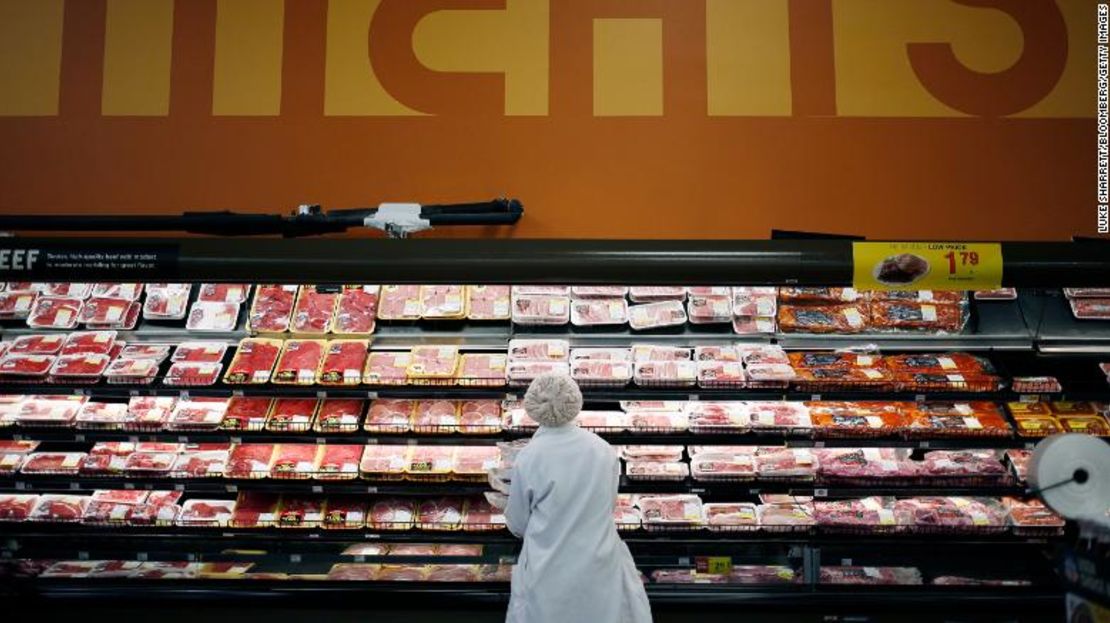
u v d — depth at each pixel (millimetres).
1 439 4309
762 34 4715
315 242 3891
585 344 4379
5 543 4188
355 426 4148
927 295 4410
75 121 4715
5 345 4320
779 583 4000
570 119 4688
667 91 4695
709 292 4449
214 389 4188
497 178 4676
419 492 4121
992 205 4637
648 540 4055
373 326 4398
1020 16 4707
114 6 4754
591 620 3213
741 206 4648
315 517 4125
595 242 3875
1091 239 4320
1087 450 3125
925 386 4129
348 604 3926
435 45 4730
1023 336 4301
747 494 4242
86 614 3959
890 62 4695
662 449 4254
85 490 4230
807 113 4676
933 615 3902
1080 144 4656
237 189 4680
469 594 3914
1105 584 2734
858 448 4215
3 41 4742
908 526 4031
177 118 4711
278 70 4727
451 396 4207
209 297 4492
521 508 3408
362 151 4684
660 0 4734
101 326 4422
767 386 4160
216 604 3934
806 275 3816
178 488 4145
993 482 4082
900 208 4641
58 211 4684
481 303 4430
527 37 4730
